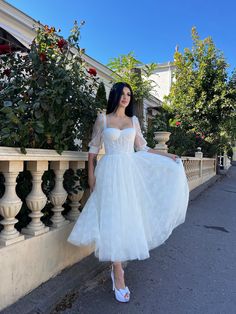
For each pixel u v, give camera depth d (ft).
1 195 7.63
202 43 39.60
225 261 11.02
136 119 9.12
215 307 7.77
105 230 7.48
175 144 25.58
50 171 8.59
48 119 7.57
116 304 7.68
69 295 7.89
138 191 8.11
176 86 41.22
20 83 7.93
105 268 9.73
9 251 6.64
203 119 39.42
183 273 9.84
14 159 6.63
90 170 8.54
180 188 8.61
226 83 38.27
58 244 8.44
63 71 7.80
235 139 49.24
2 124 6.88
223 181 39.32
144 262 10.66
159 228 8.23
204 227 15.81
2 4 17.92
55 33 8.87
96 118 9.09
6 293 6.61
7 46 9.31
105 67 28.02
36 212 7.68
